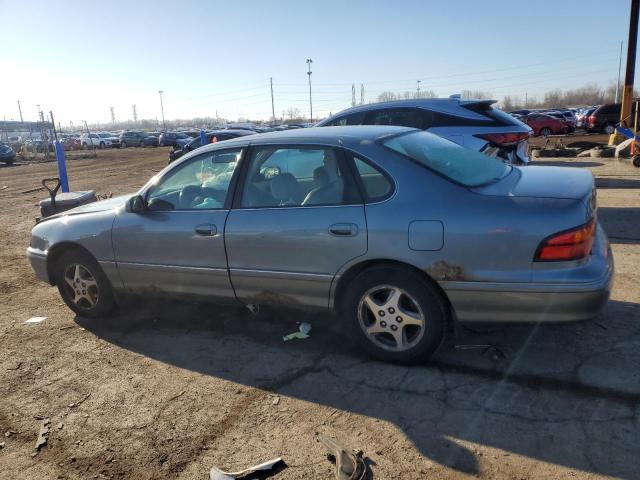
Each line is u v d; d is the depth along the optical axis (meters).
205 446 2.96
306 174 3.80
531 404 3.12
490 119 7.62
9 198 14.64
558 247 3.10
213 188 4.18
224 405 3.36
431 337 3.48
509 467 2.63
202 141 17.62
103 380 3.77
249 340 4.27
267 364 3.85
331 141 3.76
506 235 3.17
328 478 2.65
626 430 2.84
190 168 4.30
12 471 2.85
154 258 4.35
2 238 9.02
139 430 3.15
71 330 4.73
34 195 15.17
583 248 3.13
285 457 2.83
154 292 4.49
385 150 3.61
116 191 15.00
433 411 3.12
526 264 3.16
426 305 3.44
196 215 4.16
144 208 4.42
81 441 3.08
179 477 2.73
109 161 31.16
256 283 3.97
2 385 3.78
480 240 3.21
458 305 3.36
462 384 3.38
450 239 3.27
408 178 3.47
